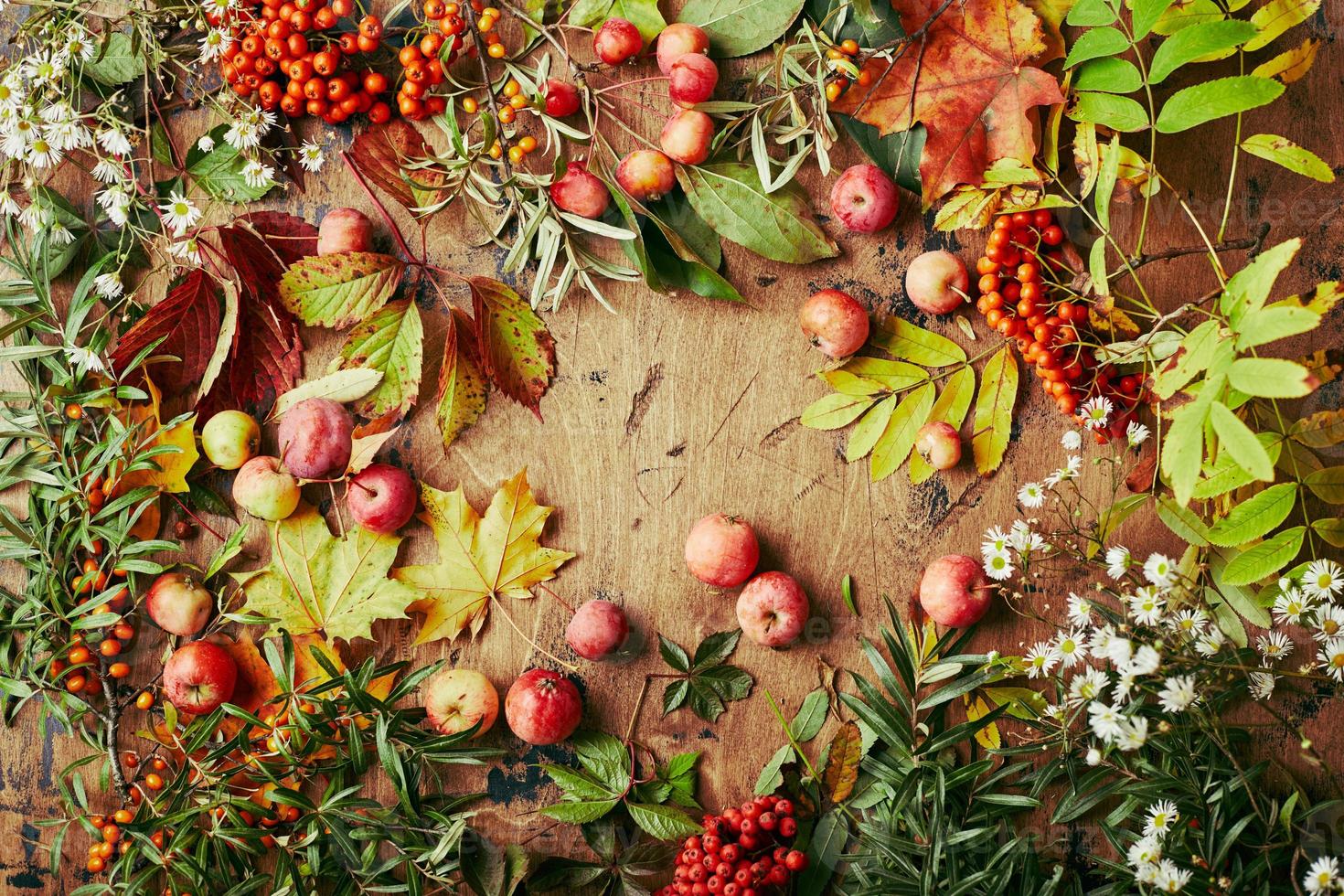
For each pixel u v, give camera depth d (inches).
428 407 34.5
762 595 33.4
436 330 34.6
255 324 34.3
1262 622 32.8
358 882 33.6
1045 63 33.3
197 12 33.6
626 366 34.4
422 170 34.1
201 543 34.7
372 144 34.0
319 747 33.9
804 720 33.9
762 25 33.8
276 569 34.4
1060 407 33.3
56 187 34.8
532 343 34.2
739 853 32.8
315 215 34.6
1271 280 29.4
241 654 34.5
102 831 33.6
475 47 34.1
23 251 34.6
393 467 34.2
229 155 34.4
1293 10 32.1
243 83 33.8
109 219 34.7
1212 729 31.8
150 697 34.0
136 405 34.4
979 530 34.0
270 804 34.2
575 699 33.6
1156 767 32.6
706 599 34.2
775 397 34.2
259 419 34.6
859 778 33.7
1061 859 33.4
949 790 33.3
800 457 34.2
